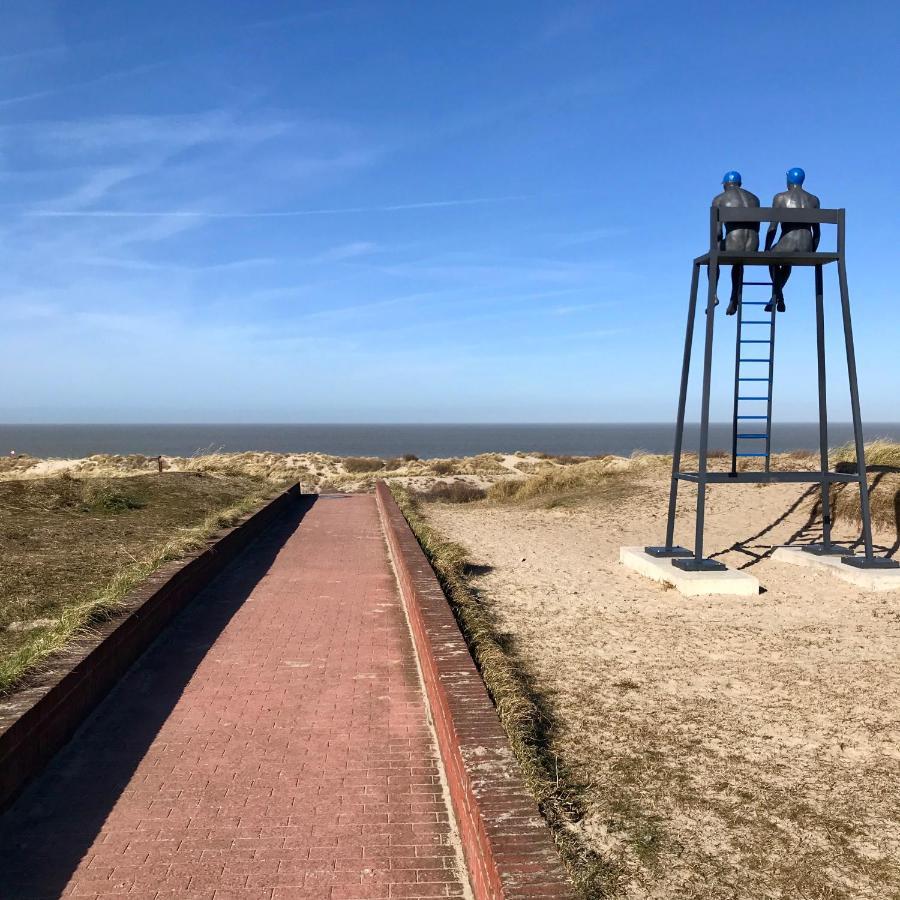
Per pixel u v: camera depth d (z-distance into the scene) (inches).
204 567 369.7
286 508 714.2
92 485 580.7
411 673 251.4
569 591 363.6
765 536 478.6
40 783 175.2
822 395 403.9
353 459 1633.9
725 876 134.0
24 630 267.4
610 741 190.1
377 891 136.4
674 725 200.5
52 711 188.2
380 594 362.3
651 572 391.2
